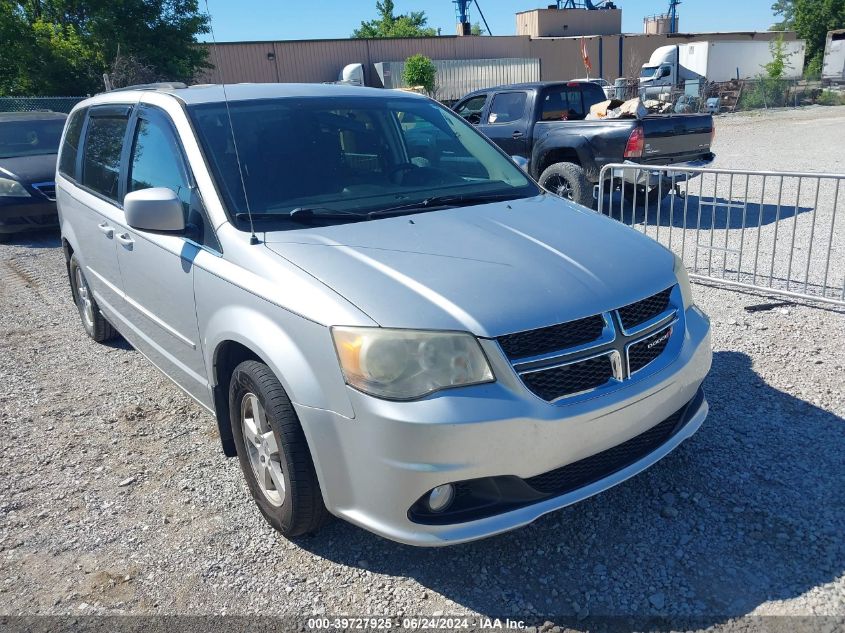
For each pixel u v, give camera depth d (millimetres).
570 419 2535
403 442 2428
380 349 2461
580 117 10328
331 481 2662
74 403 4652
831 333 5020
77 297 5949
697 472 3402
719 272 6742
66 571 2986
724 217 9328
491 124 10461
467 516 2555
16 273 8367
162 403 4594
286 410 2764
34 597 2840
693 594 2658
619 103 9523
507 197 3750
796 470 3371
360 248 2902
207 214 3223
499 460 2479
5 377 5148
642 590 2697
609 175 8945
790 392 4152
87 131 5035
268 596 2785
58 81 22344
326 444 2613
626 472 2809
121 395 4746
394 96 4277
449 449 2420
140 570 2973
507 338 2514
